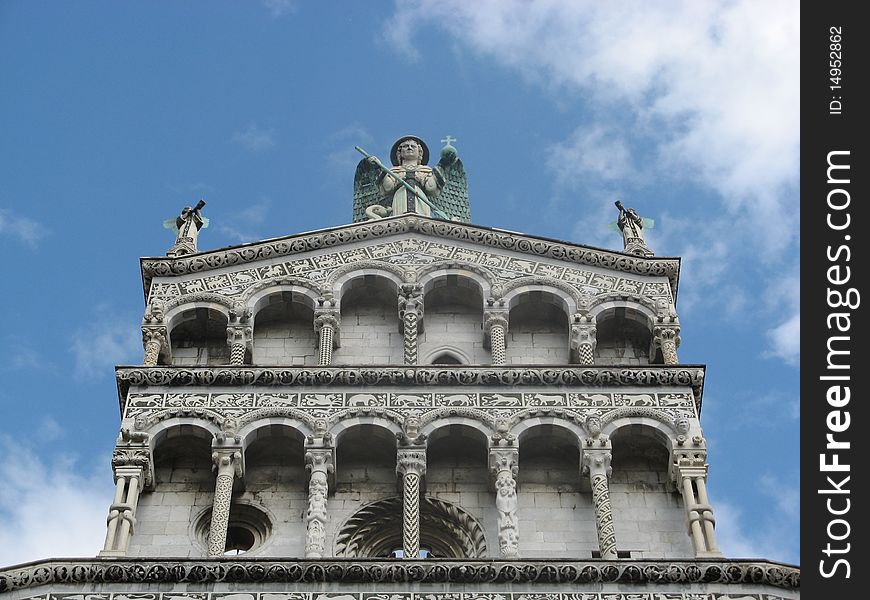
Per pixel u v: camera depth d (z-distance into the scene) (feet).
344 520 127.34
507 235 149.18
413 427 129.49
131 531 124.06
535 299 144.97
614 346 142.92
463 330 144.46
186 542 125.80
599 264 147.13
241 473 128.16
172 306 141.90
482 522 127.65
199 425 129.59
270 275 145.59
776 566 116.67
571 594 115.65
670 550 125.59
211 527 123.85
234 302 142.51
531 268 146.92
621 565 116.57
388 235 150.20
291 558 116.57
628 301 143.64
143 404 130.82
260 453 131.13
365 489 129.70
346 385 132.36
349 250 148.66
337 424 130.00
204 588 115.44
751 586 116.16
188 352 141.69
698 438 129.29
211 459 129.80
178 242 151.02
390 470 130.82
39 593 114.73
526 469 130.93
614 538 123.54
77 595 114.73
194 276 145.48
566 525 127.34
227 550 127.34
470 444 131.23
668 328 140.87
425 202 165.58
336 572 116.16
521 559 116.78
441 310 146.10
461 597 115.44
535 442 131.23
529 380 132.77
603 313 142.92
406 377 132.57
